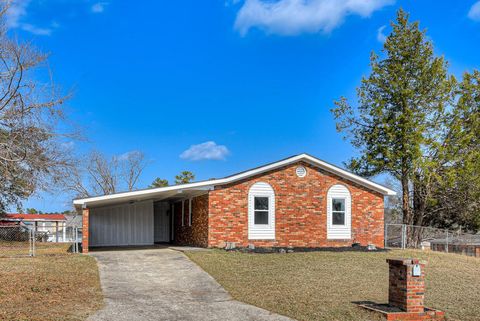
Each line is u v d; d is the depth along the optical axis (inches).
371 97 1279.5
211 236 836.0
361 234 930.1
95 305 413.4
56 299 426.3
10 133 1000.2
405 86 1219.9
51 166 1088.8
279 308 415.5
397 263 400.8
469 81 1262.3
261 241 864.3
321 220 906.7
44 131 1047.6
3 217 1427.2
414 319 386.3
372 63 1269.7
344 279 553.9
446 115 1216.8
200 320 378.0
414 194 1280.8
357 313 397.4
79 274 558.6
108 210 986.7
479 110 1248.8
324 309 410.6
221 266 634.2
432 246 1097.4
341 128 1334.9
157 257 716.0
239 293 477.4
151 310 405.7
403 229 997.2
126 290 488.1
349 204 928.3
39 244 1126.4
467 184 1188.5
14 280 496.7
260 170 866.1
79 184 1765.5
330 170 917.8
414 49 1216.8
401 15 1226.6
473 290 521.7
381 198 951.0
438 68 1193.4
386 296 464.1
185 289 500.4
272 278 554.9
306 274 580.4
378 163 1226.6
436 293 499.2
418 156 1152.8
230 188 855.7
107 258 701.3
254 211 867.4
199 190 844.0
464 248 1013.8
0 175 1013.8
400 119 1204.5
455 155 1186.0
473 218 1256.2
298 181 900.0
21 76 973.2
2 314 361.7
